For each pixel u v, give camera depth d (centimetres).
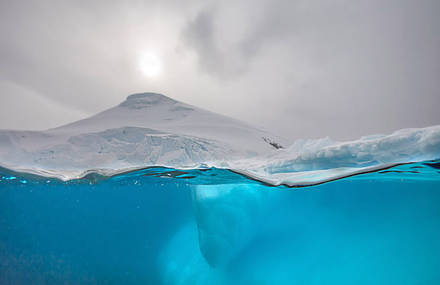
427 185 629
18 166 720
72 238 1836
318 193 698
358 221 585
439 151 396
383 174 528
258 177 567
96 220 2480
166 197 1742
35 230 2155
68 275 862
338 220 611
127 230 2067
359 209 626
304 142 777
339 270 472
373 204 627
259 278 529
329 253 520
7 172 725
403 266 425
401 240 482
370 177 564
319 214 658
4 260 1060
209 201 693
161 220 2291
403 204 597
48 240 1750
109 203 2069
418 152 420
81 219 2508
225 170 584
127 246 1418
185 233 1132
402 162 438
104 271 897
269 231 651
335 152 504
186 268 743
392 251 464
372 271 441
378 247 487
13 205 2120
